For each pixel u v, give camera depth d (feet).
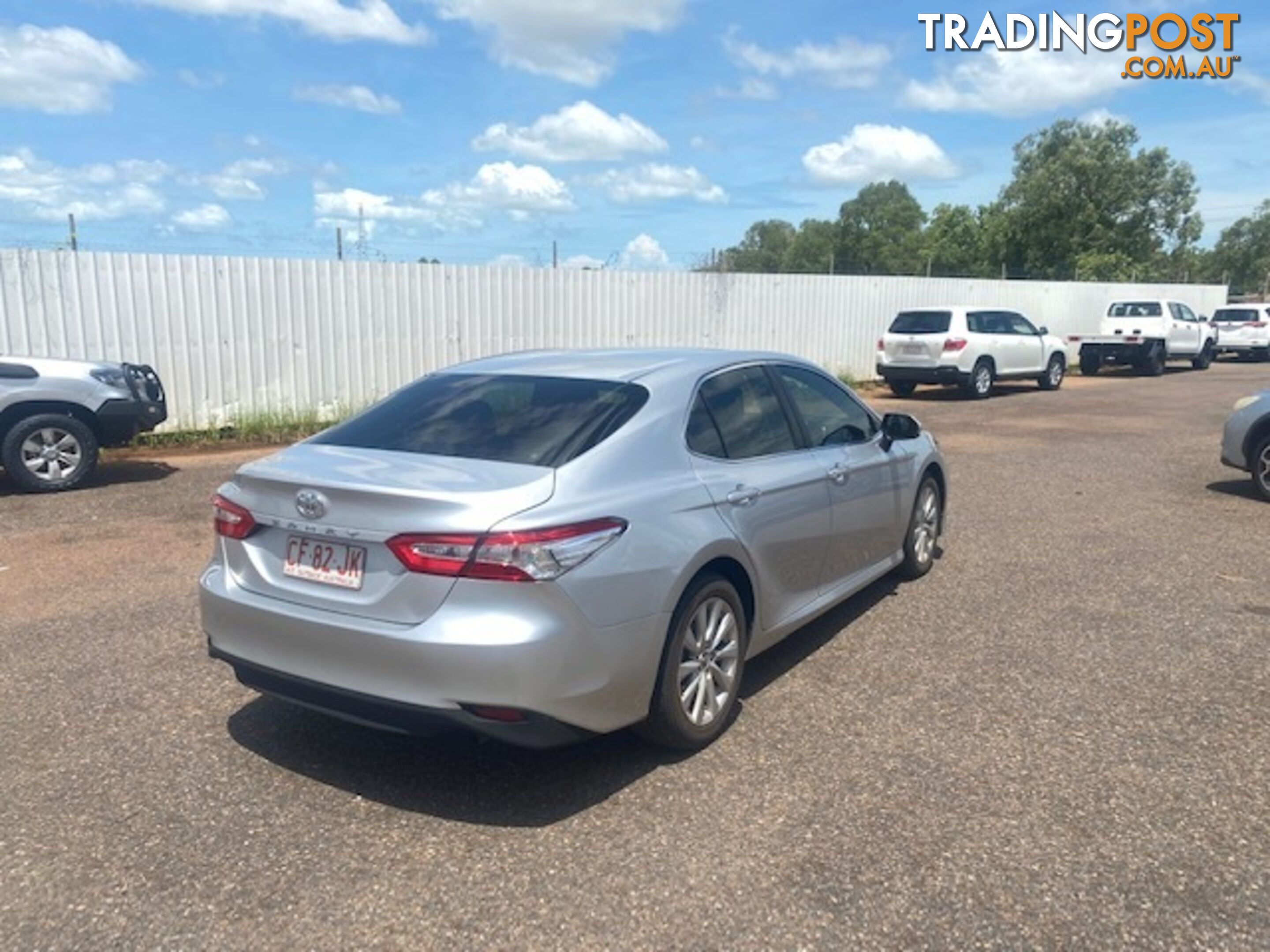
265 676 11.44
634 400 12.66
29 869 9.80
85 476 29.19
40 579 19.79
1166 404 57.62
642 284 54.60
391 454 11.91
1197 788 11.39
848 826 10.60
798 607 14.90
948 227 201.98
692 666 12.19
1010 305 81.66
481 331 47.93
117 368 30.45
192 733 12.87
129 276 37.78
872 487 16.92
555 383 13.32
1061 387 69.82
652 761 12.15
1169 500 28.60
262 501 11.48
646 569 11.11
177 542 22.82
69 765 11.98
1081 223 167.02
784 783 11.57
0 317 35.40
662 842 10.32
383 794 11.32
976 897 9.34
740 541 12.77
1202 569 20.89
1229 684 14.49
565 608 10.27
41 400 28.35
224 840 10.36
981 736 12.77
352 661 10.59
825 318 66.13
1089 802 11.09
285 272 41.50
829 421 16.46
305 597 11.07
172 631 16.75
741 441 13.91
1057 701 13.89
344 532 10.68
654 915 9.11
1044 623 17.28
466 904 9.27
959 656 15.66
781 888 9.49
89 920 9.04
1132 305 84.33
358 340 43.91
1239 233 285.23
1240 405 29.45
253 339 41.01
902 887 9.50
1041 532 24.22
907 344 61.21
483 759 12.21
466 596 10.10
